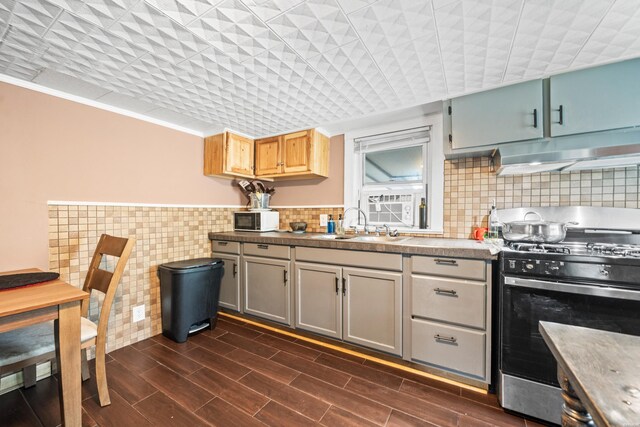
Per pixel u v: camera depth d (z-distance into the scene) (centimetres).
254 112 227
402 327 180
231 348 210
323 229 290
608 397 43
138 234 223
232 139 272
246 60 152
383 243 188
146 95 194
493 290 157
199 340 223
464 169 218
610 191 174
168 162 248
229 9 115
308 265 218
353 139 274
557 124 159
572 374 50
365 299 193
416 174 250
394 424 134
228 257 267
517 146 170
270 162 289
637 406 41
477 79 169
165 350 206
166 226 244
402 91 188
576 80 156
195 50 142
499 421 136
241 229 298
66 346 118
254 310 249
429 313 171
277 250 236
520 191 199
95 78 169
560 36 128
